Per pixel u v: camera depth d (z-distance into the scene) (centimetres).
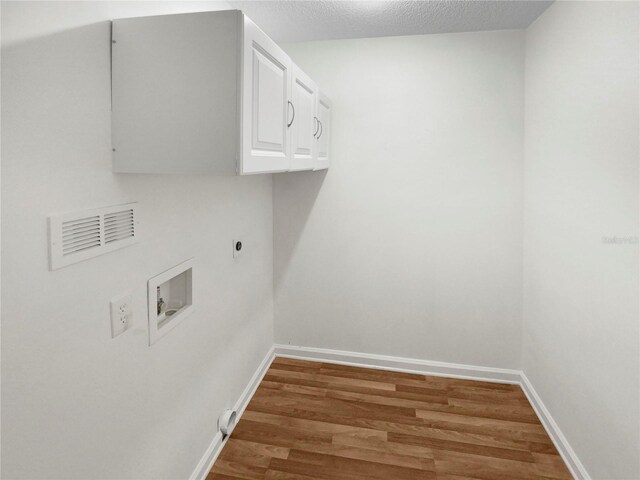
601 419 163
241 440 208
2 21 82
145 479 141
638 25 136
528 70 242
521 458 196
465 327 272
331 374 278
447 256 269
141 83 118
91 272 110
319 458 196
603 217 160
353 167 274
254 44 127
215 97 116
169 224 149
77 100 103
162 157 119
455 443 207
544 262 222
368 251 280
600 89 161
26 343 91
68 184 101
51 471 99
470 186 260
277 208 289
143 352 136
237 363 228
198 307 176
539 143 227
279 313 297
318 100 229
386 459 196
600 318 163
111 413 121
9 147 85
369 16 225
